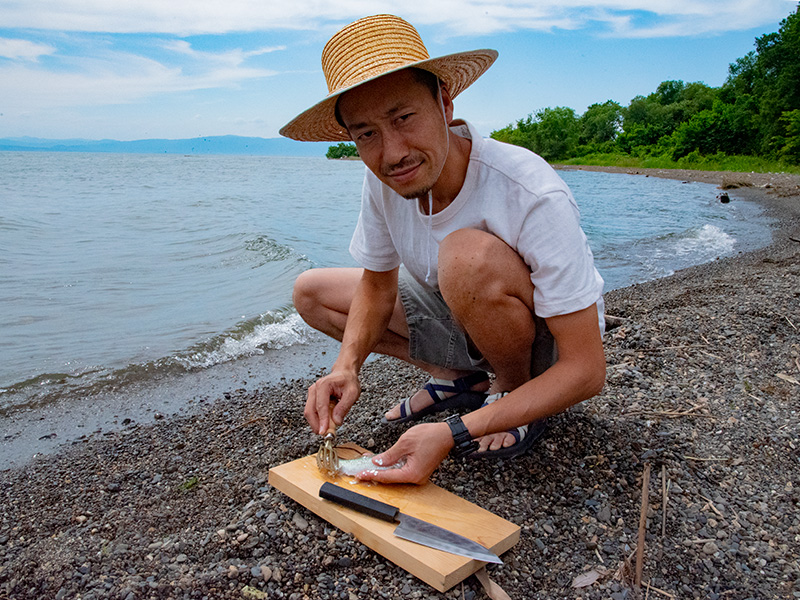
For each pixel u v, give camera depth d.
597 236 10.93
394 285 2.43
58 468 2.72
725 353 3.34
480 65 1.83
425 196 2.00
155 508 2.24
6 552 2.00
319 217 14.35
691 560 1.81
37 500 2.40
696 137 54.78
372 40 1.62
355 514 1.92
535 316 2.06
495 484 2.17
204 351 4.48
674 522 1.98
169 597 1.69
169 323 5.14
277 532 1.94
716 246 9.58
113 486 2.43
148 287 6.60
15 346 4.53
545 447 2.36
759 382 2.96
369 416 2.93
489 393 2.33
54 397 3.64
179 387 3.84
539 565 1.81
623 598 1.67
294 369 4.19
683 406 2.74
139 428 3.17
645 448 2.38
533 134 79.56
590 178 38.69
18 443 3.04
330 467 2.11
